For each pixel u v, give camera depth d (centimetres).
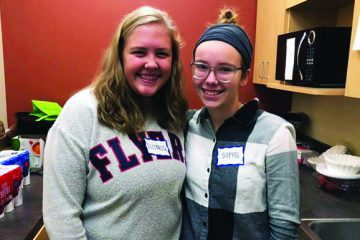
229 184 96
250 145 97
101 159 94
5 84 257
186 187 109
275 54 213
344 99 198
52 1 252
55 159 91
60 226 89
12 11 250
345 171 157
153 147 101
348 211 139
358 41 120
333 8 196
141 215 95
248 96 278
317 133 233
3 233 116
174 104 113
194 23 263
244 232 95
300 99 262
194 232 104
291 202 91
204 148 106
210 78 96
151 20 98
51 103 238
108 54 104
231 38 95
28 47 255
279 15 206
